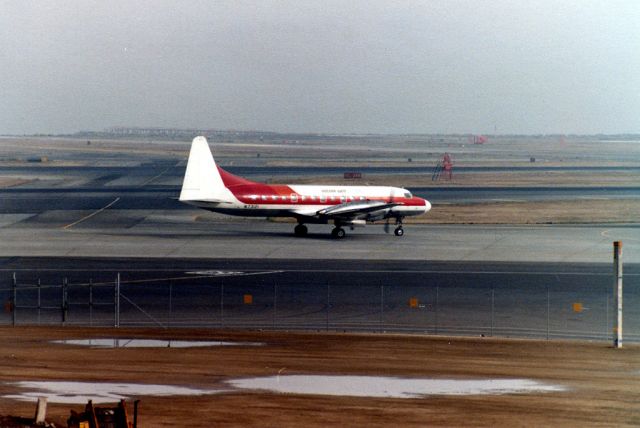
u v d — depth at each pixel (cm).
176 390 11912
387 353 14525
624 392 12206
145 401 11312
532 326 17075
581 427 10631
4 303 18712
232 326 16812
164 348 14675
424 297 19762
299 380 12631
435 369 13450
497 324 17200
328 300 19200
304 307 18588
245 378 12681
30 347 14550
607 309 18488
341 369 13338
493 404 11488
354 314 17950
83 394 11575
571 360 14200
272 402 11419
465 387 12400
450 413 11106
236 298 19438
